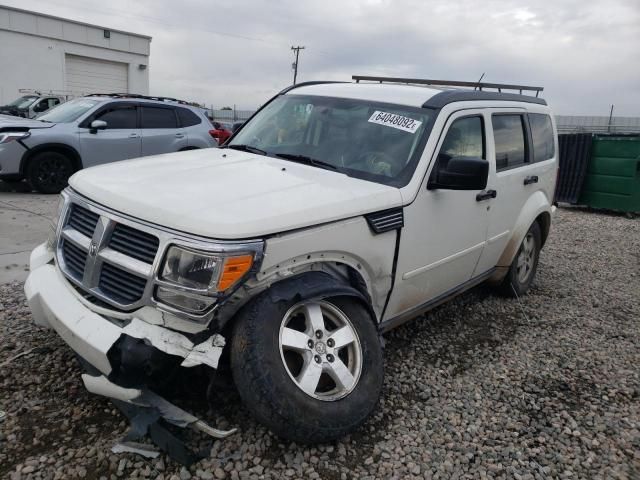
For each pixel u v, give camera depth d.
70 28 27.59
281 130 4.32
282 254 2.76
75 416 2.99
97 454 2.71
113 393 2.66
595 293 6.20
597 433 3.35
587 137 12.45
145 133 10.87
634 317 5.50
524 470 2.96
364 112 4.11
